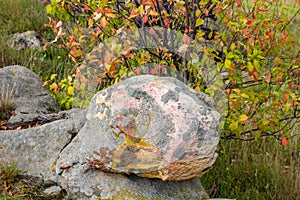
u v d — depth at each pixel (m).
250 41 3.32
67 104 3.68
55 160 3.29
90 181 3.04
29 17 7.76
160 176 2.84
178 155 2.69
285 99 3.31
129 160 2.83
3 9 7.89
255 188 4.12
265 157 4.48
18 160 3.36
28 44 6.80
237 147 4.68
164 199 2.94
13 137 3.49
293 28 5.71
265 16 3.63
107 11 3.11
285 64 3.57
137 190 2.94
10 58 6.01
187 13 3.22
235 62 3.74
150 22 3.29
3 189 3.18
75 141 3.33
